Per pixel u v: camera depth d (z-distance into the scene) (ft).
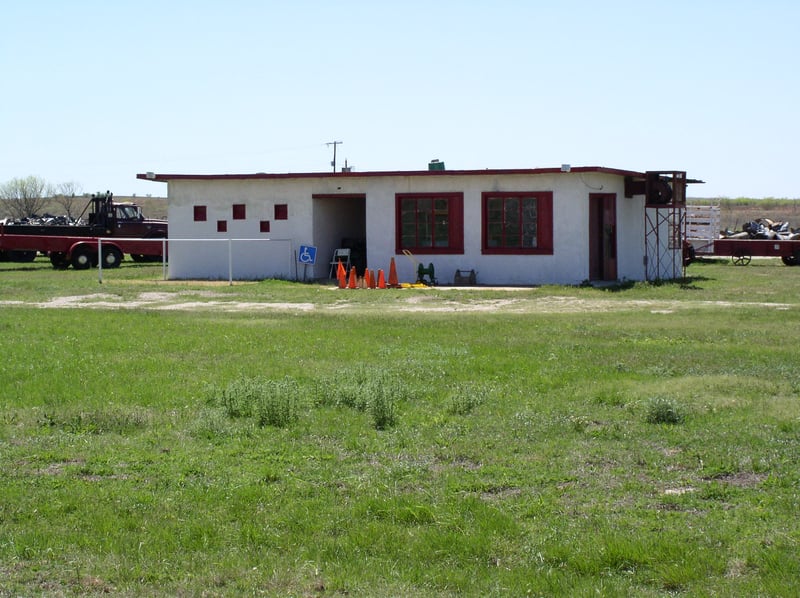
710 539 23.72
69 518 25.86
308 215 114.52
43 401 40.60
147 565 22.68
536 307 82.84
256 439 34.24
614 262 109.40
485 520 25.14
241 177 115.65
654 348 55.62
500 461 31.01
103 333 62.75
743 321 69.62
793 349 55.11
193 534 24.62
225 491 27.96
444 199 109.09
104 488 28.35
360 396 39.68
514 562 22.80
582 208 104.58
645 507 26.45
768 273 128.98
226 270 117.29
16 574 22.24
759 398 40.55
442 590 21.29
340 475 29.71
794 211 306.55
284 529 25.00
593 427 35.47
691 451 31.83
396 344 57.41
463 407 38.37
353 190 112.47
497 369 47.85
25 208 319.27
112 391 42.55
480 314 76.13
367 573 22.13
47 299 91.45
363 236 128.06
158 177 117.29
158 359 51.44
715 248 156.15
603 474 29.58
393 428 35.65
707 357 51.93
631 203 113.91
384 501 26.78
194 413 38.24
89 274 129.29
